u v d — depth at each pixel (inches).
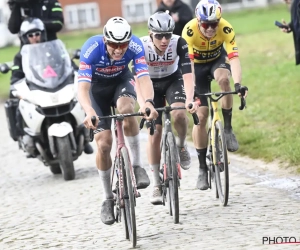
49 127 756.0
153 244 489.1
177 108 522.3
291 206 551.5
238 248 450.3
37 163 913.5
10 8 869.8
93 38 511.8
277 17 2295.8
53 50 806.5
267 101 980.6
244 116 937.5
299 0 784.3
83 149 786.8
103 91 533.6
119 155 502.0
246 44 1553.9
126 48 493.4
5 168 901.8
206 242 474.3
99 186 715.4
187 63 554.3
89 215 603.5
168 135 534.3
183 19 851.4
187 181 690.2
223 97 608.7
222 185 645.3
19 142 815.7
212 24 568.4
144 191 668.1
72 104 764.0
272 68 1214.9
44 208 652.1
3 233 584.4
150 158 561.0
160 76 576.7
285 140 786.2
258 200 581.9
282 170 696.4
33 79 782.5
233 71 581.9
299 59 805.9
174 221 537.0
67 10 3427.7
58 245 524.7
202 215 552.1
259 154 771.4
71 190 714.8
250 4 3203.7
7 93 1868.8
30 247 530.0
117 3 3430.1
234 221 522.9
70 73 794.8
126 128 527.5
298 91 992.2
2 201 709.3
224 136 568.1
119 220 510.0
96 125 480.1
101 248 499.8
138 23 3230.8
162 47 541.6
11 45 3203.7
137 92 529.3
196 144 604.4
